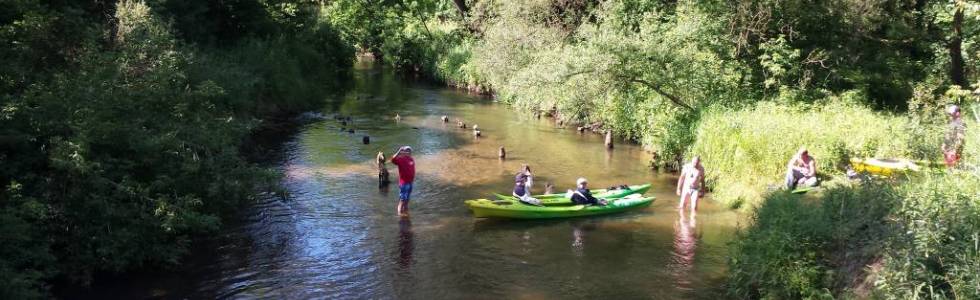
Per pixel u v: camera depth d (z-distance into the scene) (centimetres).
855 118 1656
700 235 1294
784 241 898
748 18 2195
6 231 855
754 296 944
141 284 1009
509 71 2788
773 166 1530
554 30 2719
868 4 2230
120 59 1338
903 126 1555
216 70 2086
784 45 2148
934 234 742
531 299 987
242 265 1098
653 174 1811
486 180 1702
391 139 2205
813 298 842
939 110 1892
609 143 2141
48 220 996
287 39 3328
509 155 2014
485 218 1390
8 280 811
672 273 1089
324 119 2558
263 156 1891
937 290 730
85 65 1266
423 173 1758
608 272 1095
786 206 1031
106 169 1066
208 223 1103
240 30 2948
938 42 2462
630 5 2494
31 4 1373
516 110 2934
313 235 1255
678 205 1516
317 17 4109
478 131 2308
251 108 2341
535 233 1303
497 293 1008
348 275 1070
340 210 1415
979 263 693
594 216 1427
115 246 1002
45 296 917
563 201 1460
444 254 1177
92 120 1067
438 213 1420
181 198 1092
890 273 747
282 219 1341
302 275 1064
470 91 3631
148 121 1239
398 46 4653
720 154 1634
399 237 1261
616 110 2255
